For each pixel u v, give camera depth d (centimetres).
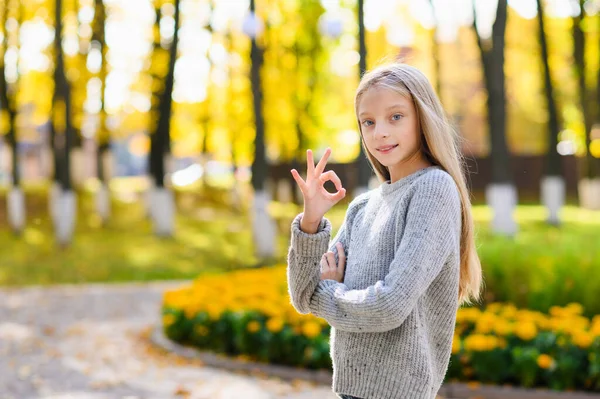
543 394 479
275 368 579
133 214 1889
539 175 2689
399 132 191
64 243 1542
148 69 1712
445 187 185
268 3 1945
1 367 637
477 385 496
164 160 1658
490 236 823
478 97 2877
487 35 1565
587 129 2030
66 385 568
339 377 193
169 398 517
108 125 1792
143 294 1134
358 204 214
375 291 175
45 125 3166
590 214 1948
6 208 1870
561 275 603
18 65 1753
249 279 774
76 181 2092
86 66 1802
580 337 488
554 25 2220
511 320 554
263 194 1472
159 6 1684
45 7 1772
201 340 662
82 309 992
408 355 182
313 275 190
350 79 2317
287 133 2233
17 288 1229
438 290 189
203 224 1828
